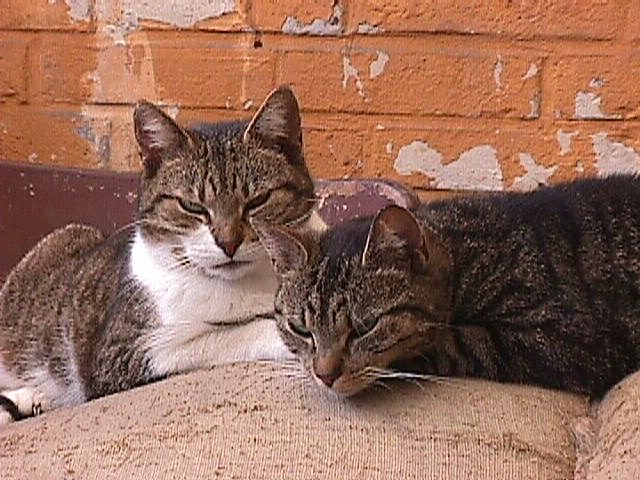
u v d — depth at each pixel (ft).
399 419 3.16
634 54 4.26
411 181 4.42
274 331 3.51
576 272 3.39
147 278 3.59
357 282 3.25
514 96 4.33
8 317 4.00
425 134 4.38
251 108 4.46
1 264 4.33
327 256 3.30
